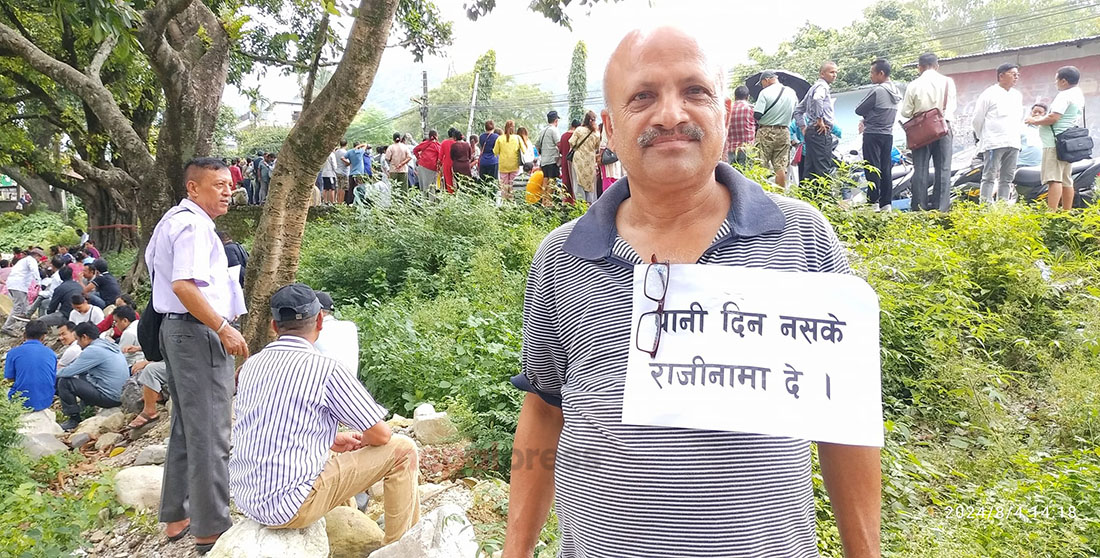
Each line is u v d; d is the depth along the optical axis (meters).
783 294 1.43
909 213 7.20
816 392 1.38
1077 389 4.28
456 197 9.81
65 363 7.73
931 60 7.53
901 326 4.98
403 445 3.47
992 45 33.56
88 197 17.53
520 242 8.52
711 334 1.42
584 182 9.27
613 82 1.55
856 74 25.45
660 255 1.54
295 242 5.79
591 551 1.46
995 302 5.64
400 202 10.65
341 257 9.33
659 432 1.40
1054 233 6.68
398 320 6.51
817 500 3.33
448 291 7.94
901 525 3.24
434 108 42.41
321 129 5.45
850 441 1.36
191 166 3.76
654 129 1.47
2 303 14.60
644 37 1.51
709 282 1.45
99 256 16.38
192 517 3.75
